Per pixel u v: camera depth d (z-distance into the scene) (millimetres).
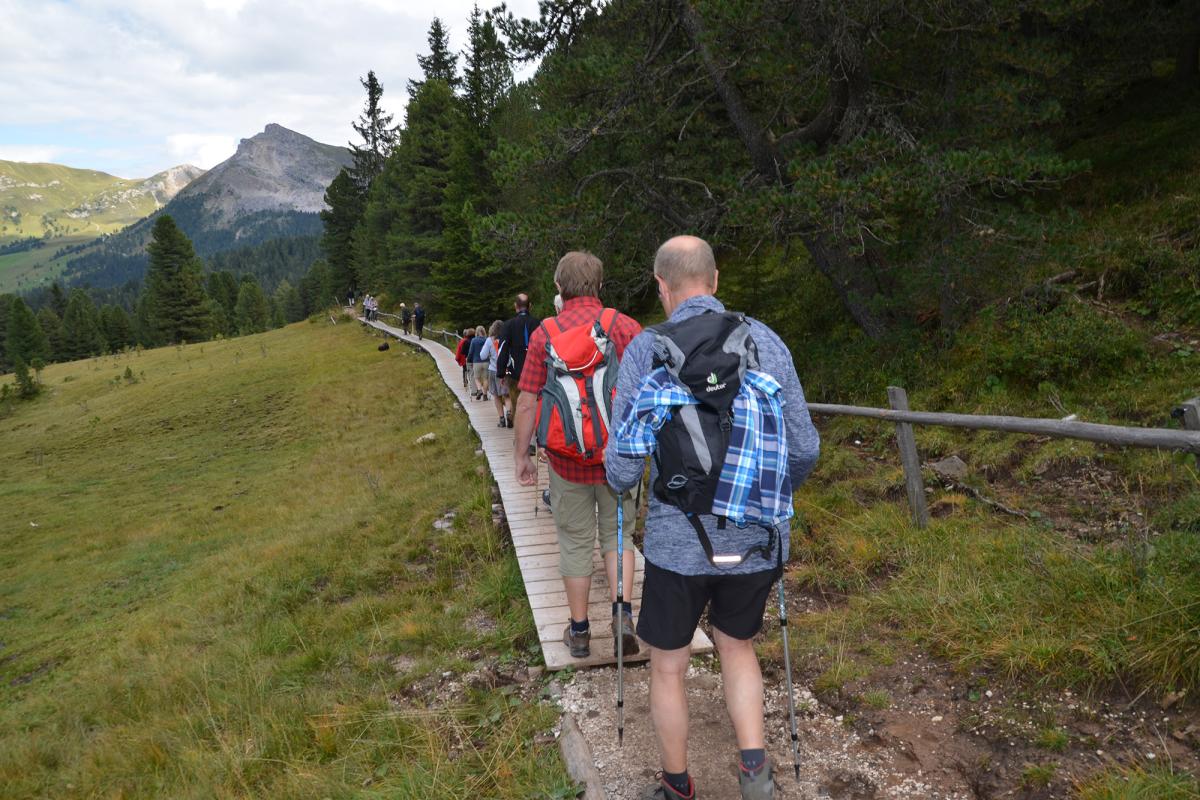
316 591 6949
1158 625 2633
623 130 10414
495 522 7332
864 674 3141
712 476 1949
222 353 49156
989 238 8414
